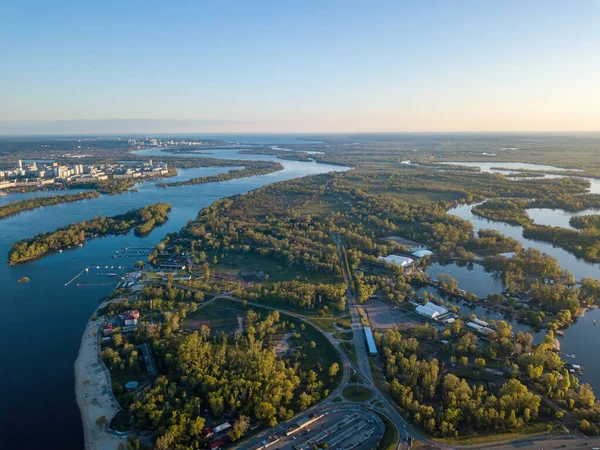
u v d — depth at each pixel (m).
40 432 179.75
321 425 179.25
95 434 176.62
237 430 170.75
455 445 167.00
